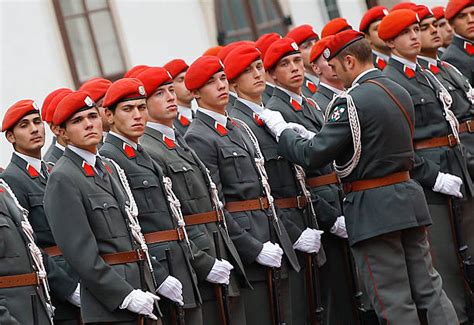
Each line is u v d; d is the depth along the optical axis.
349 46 13.80
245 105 15.19
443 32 18.88
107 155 13.35
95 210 12.45
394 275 13.53
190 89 14.69
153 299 12.42
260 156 14.80
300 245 15.01
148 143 13.89
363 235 13.55
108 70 23.89
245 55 15.06
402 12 15.80
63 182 12.41
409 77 15.84
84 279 12.27
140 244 12.71
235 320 14.15
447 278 15.66
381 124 13.42
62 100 12.66
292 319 15.09
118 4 24.02
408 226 13.42
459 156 15.74
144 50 24.23
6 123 14.29
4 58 22.28
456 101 16.25
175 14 24.86
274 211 14.65
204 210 13.95
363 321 15.77
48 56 23.02
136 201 13.28
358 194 13.63
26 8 22.84
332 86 16.62
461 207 15.67
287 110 15.55
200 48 25.14
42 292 13.14
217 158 14.44
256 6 26.58
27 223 13.20
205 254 13.69
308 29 17.95
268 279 14.36
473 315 15.55
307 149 13.77
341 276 15.78
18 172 14.30
